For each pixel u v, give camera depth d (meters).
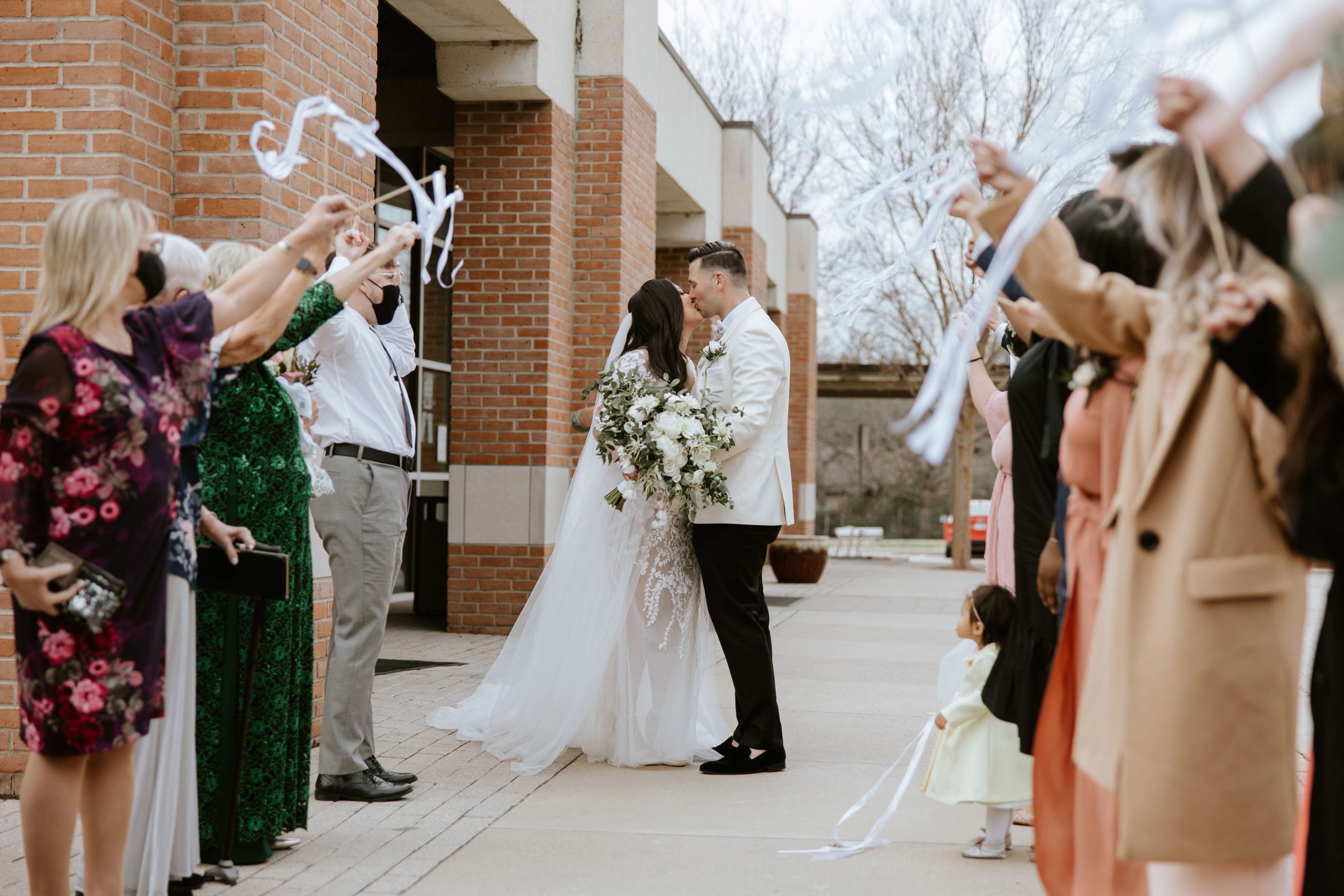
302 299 3.43
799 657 8.54
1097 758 2.22
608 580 5.02
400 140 10.30
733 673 4.96
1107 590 2.24
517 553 9.35
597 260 9.91
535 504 9.34
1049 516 3.31
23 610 2.65
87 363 2.60
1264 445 2.06
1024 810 4.24
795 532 20.73
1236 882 2.11
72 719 2.62
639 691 5.05
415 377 11.06
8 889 3.19
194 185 4.75
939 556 28.48
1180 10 1.56
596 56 9.90
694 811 4.30
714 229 15.37
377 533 4.38
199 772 3.38
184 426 2.87
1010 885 3.47
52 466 2.61
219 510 3.36
